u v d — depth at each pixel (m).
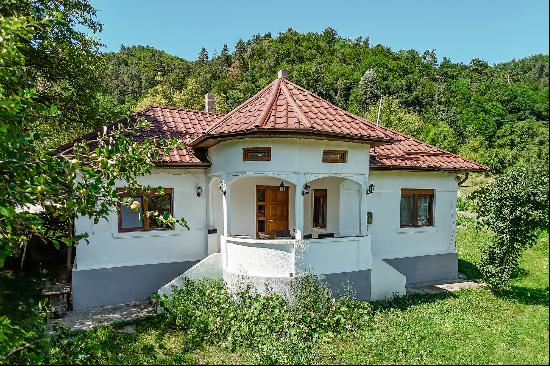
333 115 11.12
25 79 9.85
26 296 10.81
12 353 6.93
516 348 5.71
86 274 10.69
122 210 11.19
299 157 9.99
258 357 7.41
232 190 12.81
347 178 10.70
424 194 13.78
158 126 13.12
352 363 7.00
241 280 10.02
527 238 9.78
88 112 15.52
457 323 8.50
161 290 10.43
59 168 6.31
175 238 11.71
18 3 10.77
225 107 61.97
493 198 10.34
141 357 7.47
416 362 6.75
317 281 9.95
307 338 8.28
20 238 6.43
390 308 10.09
